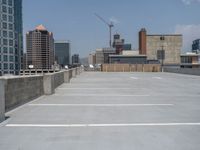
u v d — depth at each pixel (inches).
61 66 4025.6
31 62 6299.2
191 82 1184.2
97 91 798.5
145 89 863.1
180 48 5265.8
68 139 283.9
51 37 6461.6
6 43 5782.5
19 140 281.4
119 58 5433.1
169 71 2527.1
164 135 298.5
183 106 509.4
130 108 483.2
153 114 423.5
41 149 252.2
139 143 269.4
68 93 745.6
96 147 256.8
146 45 5369.1
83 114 424.5
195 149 251.3
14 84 492.1
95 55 6870.1
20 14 6387.8
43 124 354.3
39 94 669.9
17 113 435.8
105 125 346.9
